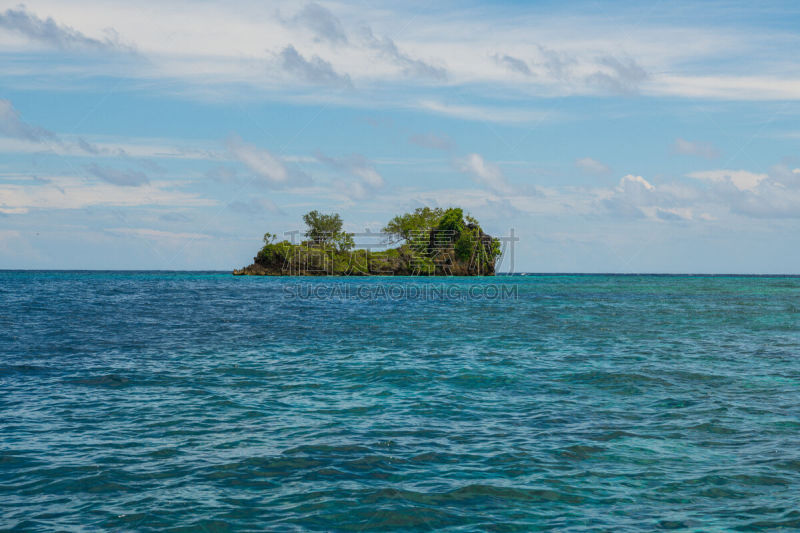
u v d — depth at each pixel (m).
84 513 8.55
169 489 9.48
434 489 9.52
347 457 11.06
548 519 8.43
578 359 22.83
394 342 28.05
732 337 30.03
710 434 12.57
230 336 30.16
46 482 9.72
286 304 56.72
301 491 9.43
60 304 52.47
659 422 13.56
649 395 16.45
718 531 8.02
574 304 57.59
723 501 9.02
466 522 8.35
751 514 8.55
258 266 197.00
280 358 22.98
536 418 13.97
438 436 12.45
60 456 11.02
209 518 8.41
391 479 9.95
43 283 110.69
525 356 23.62
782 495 9.23
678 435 12.51
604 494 9.32
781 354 24.05
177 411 14.53
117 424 13.30
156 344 26.81
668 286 115.81
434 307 53.22
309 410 14.74
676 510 8.71
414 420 13.79
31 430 12.74
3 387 17.14
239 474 10.16
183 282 125.56
